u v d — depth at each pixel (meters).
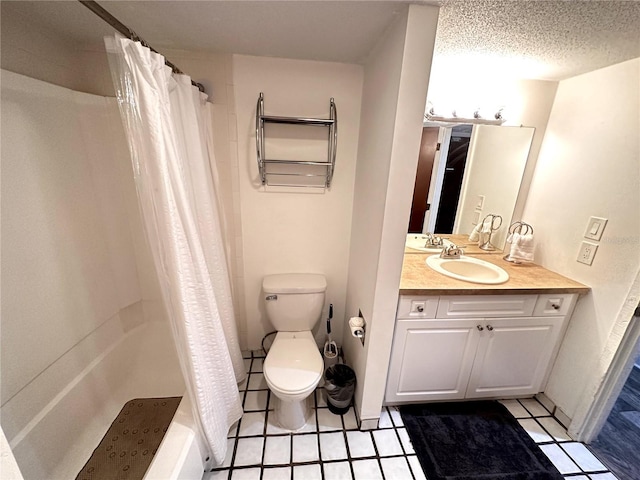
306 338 1.76
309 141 1.69
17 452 1.04
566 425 1.59
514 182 1.88
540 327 1.56
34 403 1.14
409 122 1.05
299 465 1.36
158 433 1.32
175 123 1.10
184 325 1.08
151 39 1.31
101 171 1.53
